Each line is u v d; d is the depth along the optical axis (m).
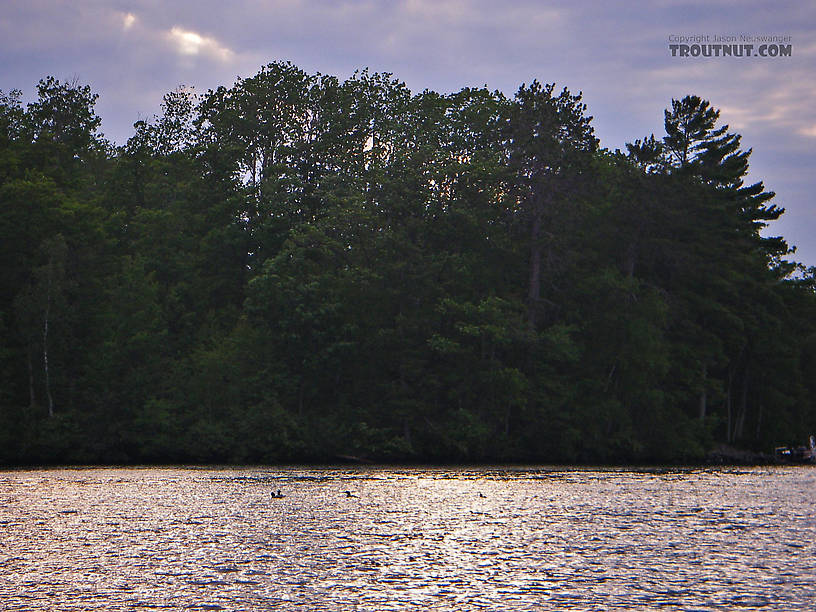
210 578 26.84
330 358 97.00
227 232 111.88
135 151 133.50
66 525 36.97
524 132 99.00
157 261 113.44
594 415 95.88
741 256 108.06
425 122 110.81
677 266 103.88
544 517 40.19
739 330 106.94
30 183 99.62
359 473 70.06
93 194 127.31
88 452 88.69
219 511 41.88
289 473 69.50
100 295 99.81
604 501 47.31
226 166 118.44
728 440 109.38
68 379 93.12
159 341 99.00
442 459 95.06
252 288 99.00
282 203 111.62
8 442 86.88
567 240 100.19
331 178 107.94
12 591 25.23
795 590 25.62
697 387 101.50
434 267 100.50
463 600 24.38
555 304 100.25
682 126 116.62
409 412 95.62
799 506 45.22
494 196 102.38
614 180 112.06
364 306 101.69
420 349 99.06
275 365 98.12
